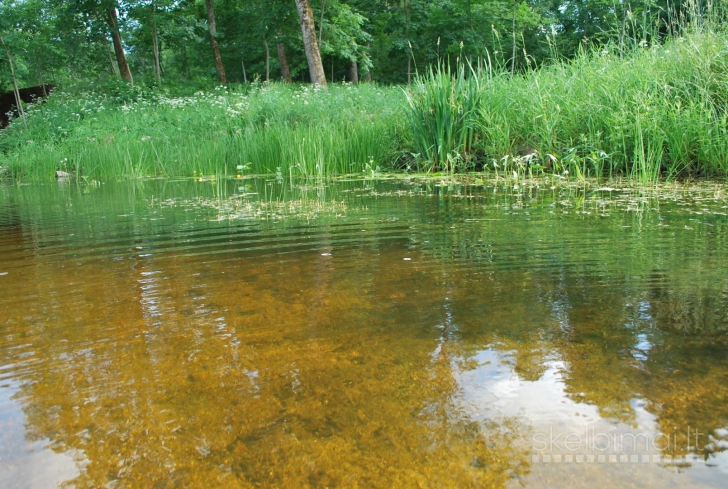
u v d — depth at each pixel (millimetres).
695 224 2947
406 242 2752
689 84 5734
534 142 6398
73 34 18922
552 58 7422
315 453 958
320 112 10031
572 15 19953
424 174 6770
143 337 1535
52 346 1483
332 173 7539
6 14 15945
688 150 5285
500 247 2535
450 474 886
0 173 10688
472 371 1247
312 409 1106
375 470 904
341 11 18641
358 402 1130
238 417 1088
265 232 3209
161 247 2867
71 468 941
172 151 9398
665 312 1576
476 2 20031
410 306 1726
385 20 22828
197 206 4652
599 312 1598
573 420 1030
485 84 6914
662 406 1066
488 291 1852
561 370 1233
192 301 1867
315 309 1732
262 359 1358
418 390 1171
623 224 3004
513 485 852
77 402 1167
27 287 2117
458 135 6883
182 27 18938
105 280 2193
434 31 21125
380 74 24328
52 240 3168
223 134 9523
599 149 5617
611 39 6898
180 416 1097
